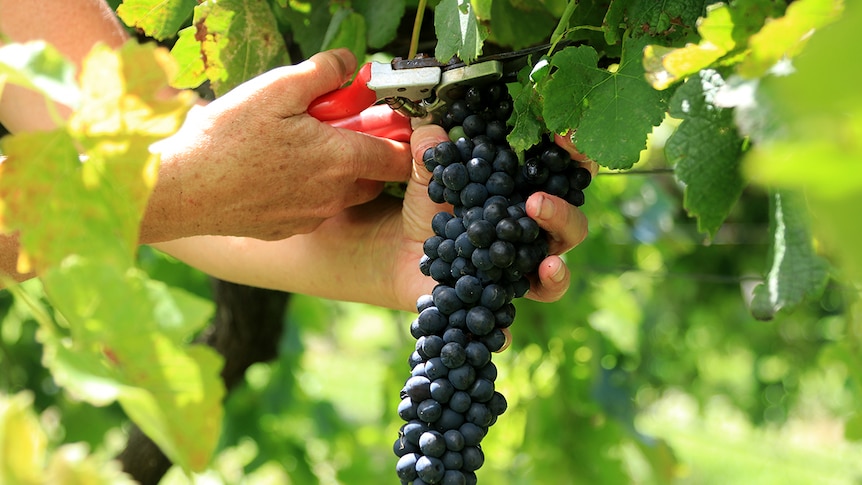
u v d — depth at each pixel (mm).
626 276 3350
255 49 1419
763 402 4789
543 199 1232
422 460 1197
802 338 4652
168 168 1286
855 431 1544
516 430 2719
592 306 2674
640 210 3096
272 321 1988
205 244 1526
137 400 1008
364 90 1327
